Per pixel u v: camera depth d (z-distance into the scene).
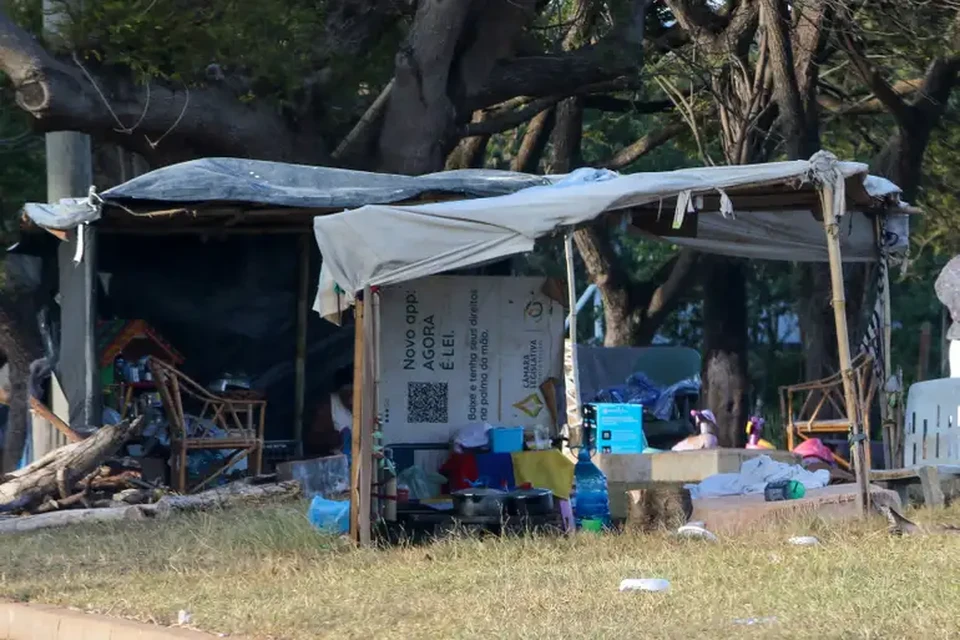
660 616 25.06
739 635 22.95
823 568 29.64
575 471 39.47
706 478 46.94
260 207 53.28
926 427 50.12
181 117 61.19
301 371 59.50
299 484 49.69
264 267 59.25
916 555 31.03
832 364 81.75
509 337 42.84
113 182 81.81
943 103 88.62
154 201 51.75
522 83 72.00
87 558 36.91
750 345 150.50
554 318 43.06
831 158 36.19
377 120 69.12
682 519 38.03
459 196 52.41
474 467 40.94
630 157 101.50
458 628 24.78
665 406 67.75
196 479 52.75
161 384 51.19
